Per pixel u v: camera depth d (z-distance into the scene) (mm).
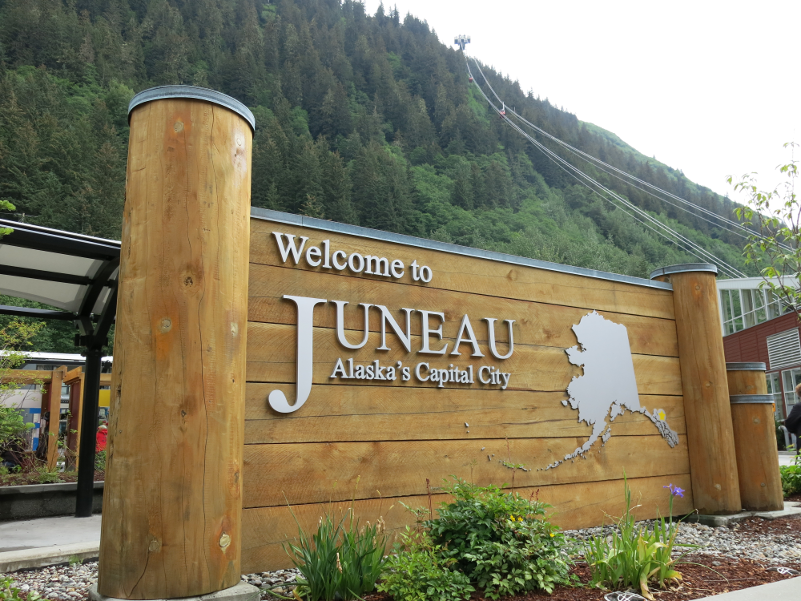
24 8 75875
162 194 2893
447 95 140125
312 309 3771
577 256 76312
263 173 63438
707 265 6039
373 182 74688
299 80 112312
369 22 162000
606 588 3230
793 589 3184
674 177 188875
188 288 2830
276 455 3480
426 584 2967
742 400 5988
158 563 2586
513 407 4695
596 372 5285
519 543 3271
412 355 4234
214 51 104375
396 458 3988
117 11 96500
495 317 4762
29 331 10625
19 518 6059
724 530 5203
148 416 2697
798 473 7070
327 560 2941
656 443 5578
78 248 4887
